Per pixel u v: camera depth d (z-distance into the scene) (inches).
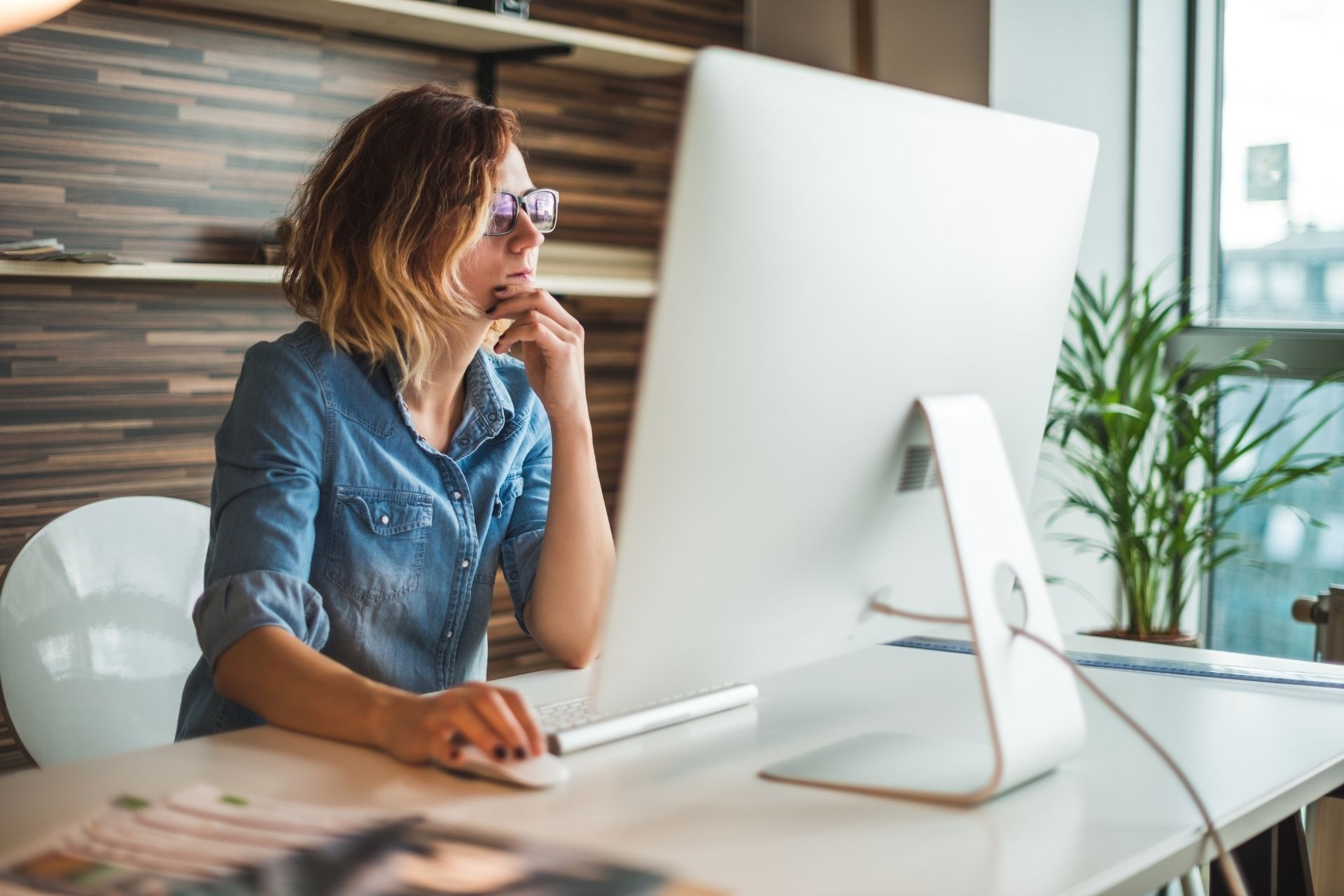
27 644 59.7
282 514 48.7
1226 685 51.2
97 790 37.1
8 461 92.0
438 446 56.1
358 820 34.5
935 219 36.8
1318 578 126.6
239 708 51.2
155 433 99.3
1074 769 40.3
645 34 127.1
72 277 92.4
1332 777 41.2
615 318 128.4
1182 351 133.8
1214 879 48.3
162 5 96.0
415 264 52.8
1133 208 133.2
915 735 43.3
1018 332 41.8
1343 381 122.6
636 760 40.8
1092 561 134.8
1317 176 126.9
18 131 90.2
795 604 39.0
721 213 31.7
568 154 122.5
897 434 38.4
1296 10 127.6
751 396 34.0
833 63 131.3
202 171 99.5
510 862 31.4
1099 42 128.7
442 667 55.4
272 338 105.6
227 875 30.4
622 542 33.9
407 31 106.0
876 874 31.2
